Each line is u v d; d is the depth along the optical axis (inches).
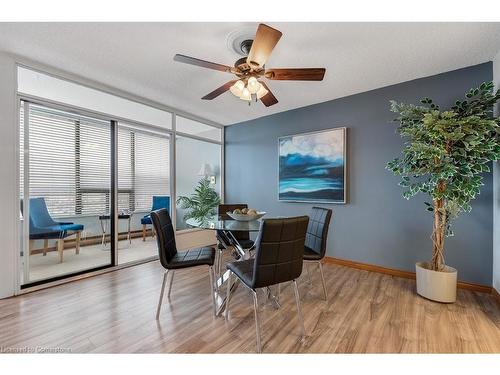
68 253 117.8
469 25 72.9
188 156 179.8
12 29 76.2
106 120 127.9
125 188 153.6
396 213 116.3
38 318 77.5
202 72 105.3
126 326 73.5
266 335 69.5
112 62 97.0
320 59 92.7
